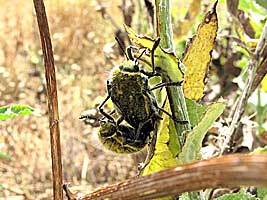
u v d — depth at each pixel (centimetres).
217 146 27
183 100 14
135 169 57
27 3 110
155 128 14
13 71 87
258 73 23
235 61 39
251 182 6
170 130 14
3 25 103
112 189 8
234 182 6
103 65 85
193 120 15
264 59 22
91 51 91
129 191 8
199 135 13
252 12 29
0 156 29
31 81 85
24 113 17
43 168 68
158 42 13
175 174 7
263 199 17
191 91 16
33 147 71
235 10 29
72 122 70
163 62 14
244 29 30
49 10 104
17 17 105
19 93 83
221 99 14
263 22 30
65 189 11
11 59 91
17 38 98
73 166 65
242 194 15
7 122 73
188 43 16
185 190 7
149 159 14
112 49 43
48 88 13
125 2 47
